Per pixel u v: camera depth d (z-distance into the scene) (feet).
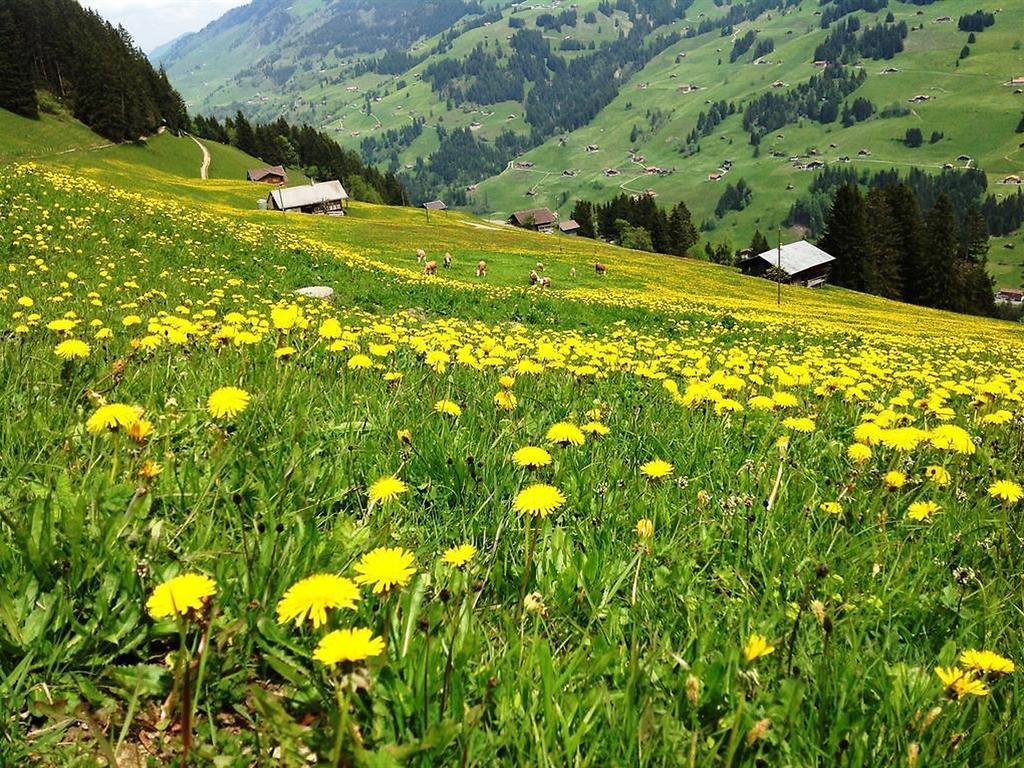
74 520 6.88
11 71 355.97
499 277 156.04
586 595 7.63
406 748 4.67
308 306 53.72
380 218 303.68
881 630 7.61
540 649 5.93
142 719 5.83
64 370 13.20
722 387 21.13
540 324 80.64
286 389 13.89
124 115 411.75
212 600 5.15
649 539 8.64
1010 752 5.64
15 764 5.14
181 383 14.30
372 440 11.96
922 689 6.15
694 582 8.36
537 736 5.16
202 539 7.67
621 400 19.47
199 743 5.32
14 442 9.52
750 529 9.62
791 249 308.81
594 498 10.56
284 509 8.95
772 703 5.80
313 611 4.74
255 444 10.24
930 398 19.80
